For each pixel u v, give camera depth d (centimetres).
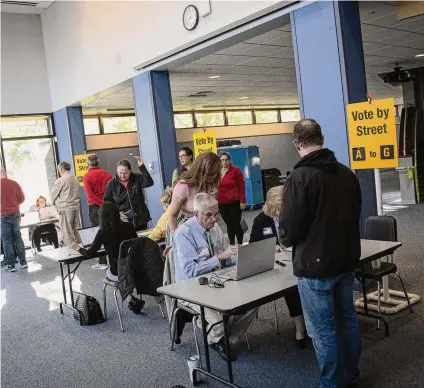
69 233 736
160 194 689
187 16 580
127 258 372
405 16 523
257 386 287
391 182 1378
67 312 484
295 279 275
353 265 236
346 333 251
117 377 323
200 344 361
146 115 696
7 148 941
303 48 450
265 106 1595
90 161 657
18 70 934
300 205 227
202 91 1070
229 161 636
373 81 1201
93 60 805
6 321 477
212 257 310
